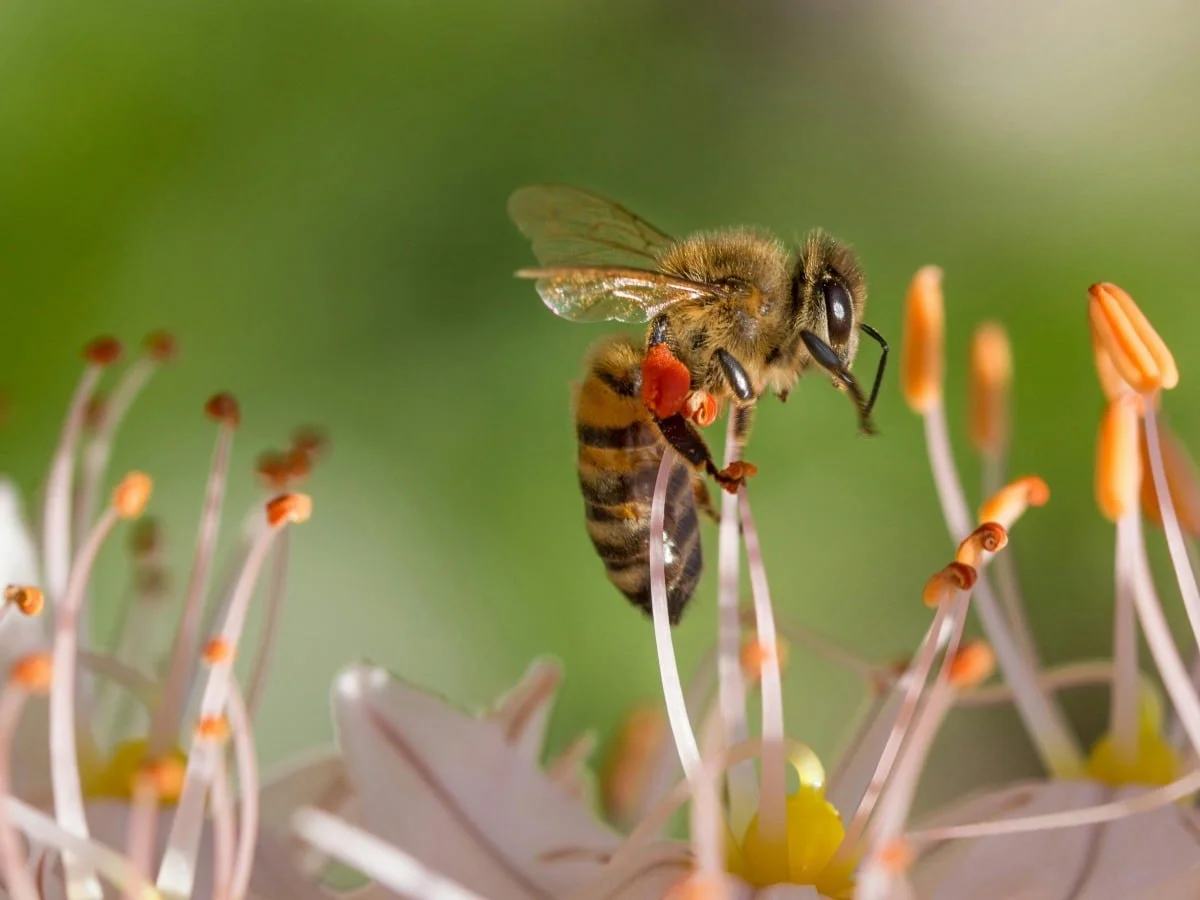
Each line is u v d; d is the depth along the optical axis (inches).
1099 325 5.1
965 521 5.4
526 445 6.4
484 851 5.1
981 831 5.0
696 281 5.3
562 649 6.4
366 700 5.1
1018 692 5.4
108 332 6.3
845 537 6.5
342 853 4.7
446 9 6.6
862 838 5.0
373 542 6.4
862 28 6.9
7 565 5.4
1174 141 6.8
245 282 6.4
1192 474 5.3
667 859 5.0
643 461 5.2
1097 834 5.1
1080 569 6.5
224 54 6.5
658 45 6.8
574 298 5.3
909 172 6.8
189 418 6.4
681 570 5.2
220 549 6.3
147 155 6.4
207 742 5.0
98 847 4.9
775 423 6.5
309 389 6.4
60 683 5.0
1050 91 6.9
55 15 6.4
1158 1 6.9
